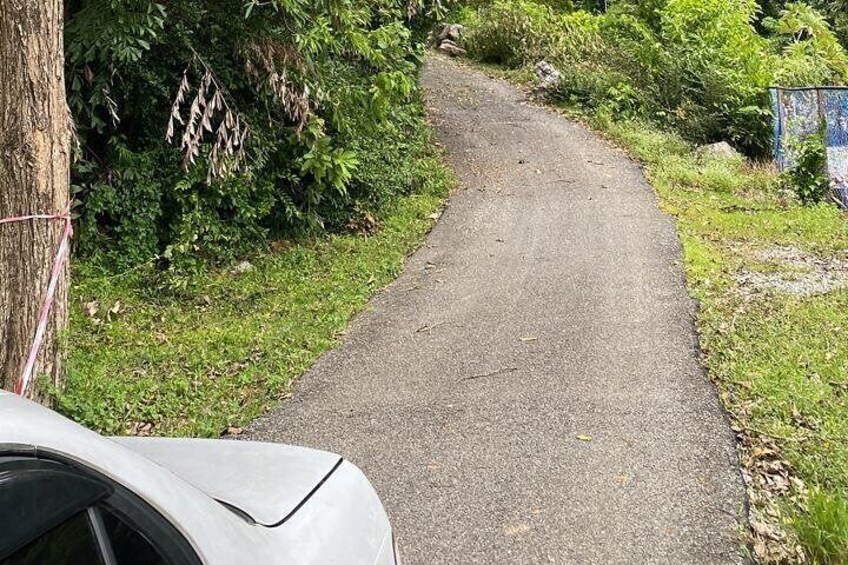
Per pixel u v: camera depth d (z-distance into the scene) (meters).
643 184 12.09
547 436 4.77
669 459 4.43
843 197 12.23
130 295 7.79
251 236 9.06
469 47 21.41
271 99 8.99
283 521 2.04
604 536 3.76
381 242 9.70
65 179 4.48
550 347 6.25
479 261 8.88
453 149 13.92
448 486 4.26
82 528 1.43
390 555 2.26
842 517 3.52
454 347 6.38
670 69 16.50
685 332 6.41
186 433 5.07
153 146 8.52
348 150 9.74
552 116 16.16
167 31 8.05
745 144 15.86
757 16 25.27
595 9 27.02
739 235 9.79
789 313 6.81
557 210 10.83
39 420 1.51
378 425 5.05
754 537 3.70
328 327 6.91
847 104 13.91
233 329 6.98
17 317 4.27
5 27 4.18
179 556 1.59
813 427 4.79
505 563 3.59
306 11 8.57
